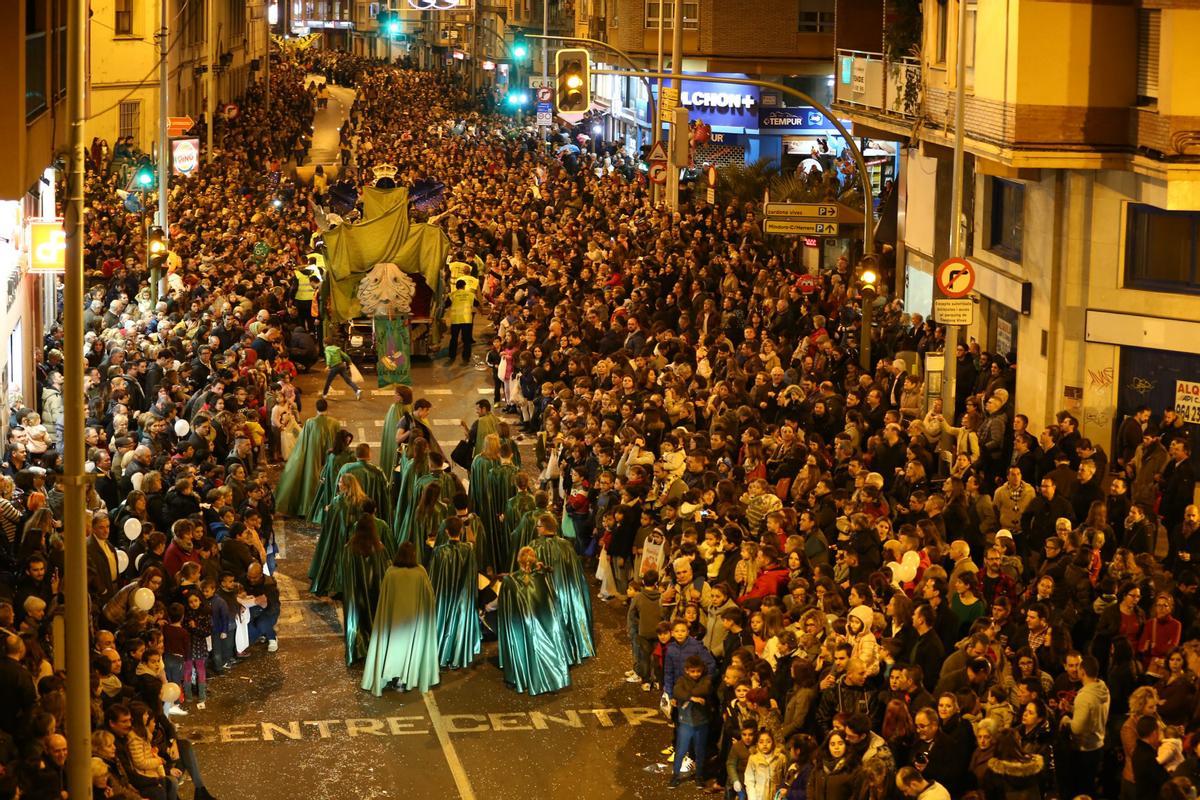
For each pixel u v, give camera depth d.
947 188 32.88
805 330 31.47
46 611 17.39
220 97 84.56
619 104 86.31
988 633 15.20
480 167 65.19
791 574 17.67
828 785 14.09
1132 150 23.58
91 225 42.09
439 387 36.16
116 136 62.91
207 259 40.56
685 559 17.77
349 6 195.62
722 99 63.44
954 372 24.25
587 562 23.95
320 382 36.44
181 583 18.72
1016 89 23.53
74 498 13.99
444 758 17.56
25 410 26.72
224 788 16.70
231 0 90.50
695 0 62.91
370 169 64.38
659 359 28.50
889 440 22.45
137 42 63.25
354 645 20.23
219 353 31.38
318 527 26.23
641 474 21.78
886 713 14.60
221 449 26.17
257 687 19.58
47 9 21.66
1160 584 16.88
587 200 54.81
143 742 14.98
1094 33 23.52
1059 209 25.52
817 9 62.75
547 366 31.39
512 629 19.47
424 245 37.69
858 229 37.59
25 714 14.44
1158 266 24.58
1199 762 13.79
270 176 58.47
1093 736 14.77
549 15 117.50
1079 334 25.36
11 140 18.94
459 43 136.62
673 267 37.25
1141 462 21.62
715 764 16.78
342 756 17.59
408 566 19.47
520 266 43.22
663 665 17.64
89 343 31.11
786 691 15.90
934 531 18.16
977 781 14.01
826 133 63.72
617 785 16.89
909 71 29.83
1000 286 27.97
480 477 23.61
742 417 24.52
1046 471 21.84
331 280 37.03
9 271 28.48
